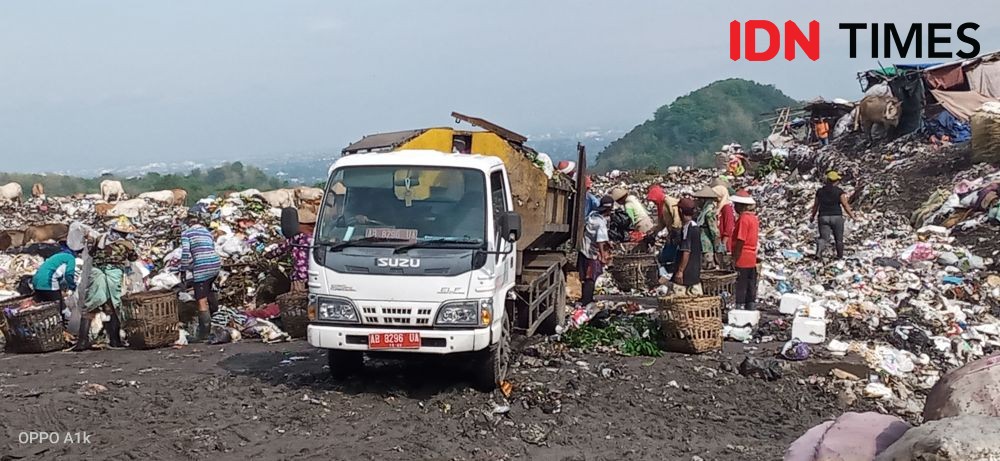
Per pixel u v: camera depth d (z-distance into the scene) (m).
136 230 22.72
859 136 37.50
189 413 8.61
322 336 9.05
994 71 34.47
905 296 15.35
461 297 8.95
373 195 9.49
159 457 7.39
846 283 16.69
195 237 13.19
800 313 12.02
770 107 127.62
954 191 23.47
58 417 8.45
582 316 12.85
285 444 7.79
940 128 32.69
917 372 11.48
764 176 37.38
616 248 18.47
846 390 10.23
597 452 7.86
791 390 10.17
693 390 9.94
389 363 10.70
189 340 13.29
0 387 9.75
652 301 15.31
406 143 11.52
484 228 9.27
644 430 8.55
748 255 13.20
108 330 12.94
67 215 31.94
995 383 4.63
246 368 10.94
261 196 25.64
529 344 11.77
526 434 8.20
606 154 121.38
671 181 37.03
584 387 9.78
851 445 4.58
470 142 11.55
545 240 12.53
